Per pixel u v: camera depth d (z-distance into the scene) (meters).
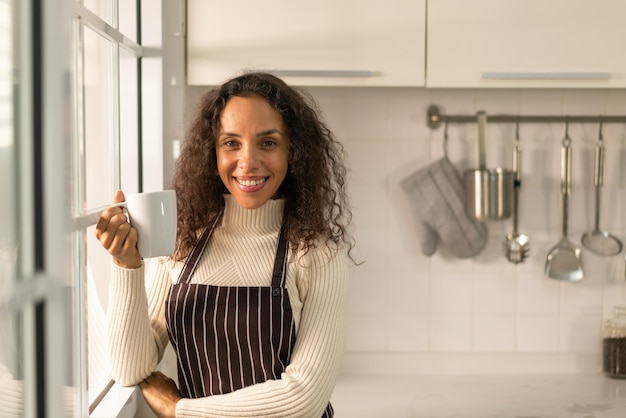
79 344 1.22
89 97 1.36
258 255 1.30
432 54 1.99
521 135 2.32
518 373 2.32
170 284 1.37
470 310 2.34
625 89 2.30
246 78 1.31
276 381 1.23
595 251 2.32
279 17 1.96
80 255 1.22
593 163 2.32
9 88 0.63
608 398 2.04
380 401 2.02
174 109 1.90
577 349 2.34
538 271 2.33
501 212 2.21
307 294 1.30
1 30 0.61
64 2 0.69
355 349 2.34
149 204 1.13
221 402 1.22
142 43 1.82
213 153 1.34
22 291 0.67
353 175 2.31
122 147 1.73
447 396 2.06
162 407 1.25
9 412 0.67
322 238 1.32
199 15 1.96
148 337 1.28
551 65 1.99
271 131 1.27
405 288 2.33
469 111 2.31
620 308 2.28
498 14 1.98
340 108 2.30
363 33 1.98
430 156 2.31
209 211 1.35
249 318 1.26
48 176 0.69
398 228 2.32
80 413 1.22
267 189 1.29
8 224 0.64
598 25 1.99
